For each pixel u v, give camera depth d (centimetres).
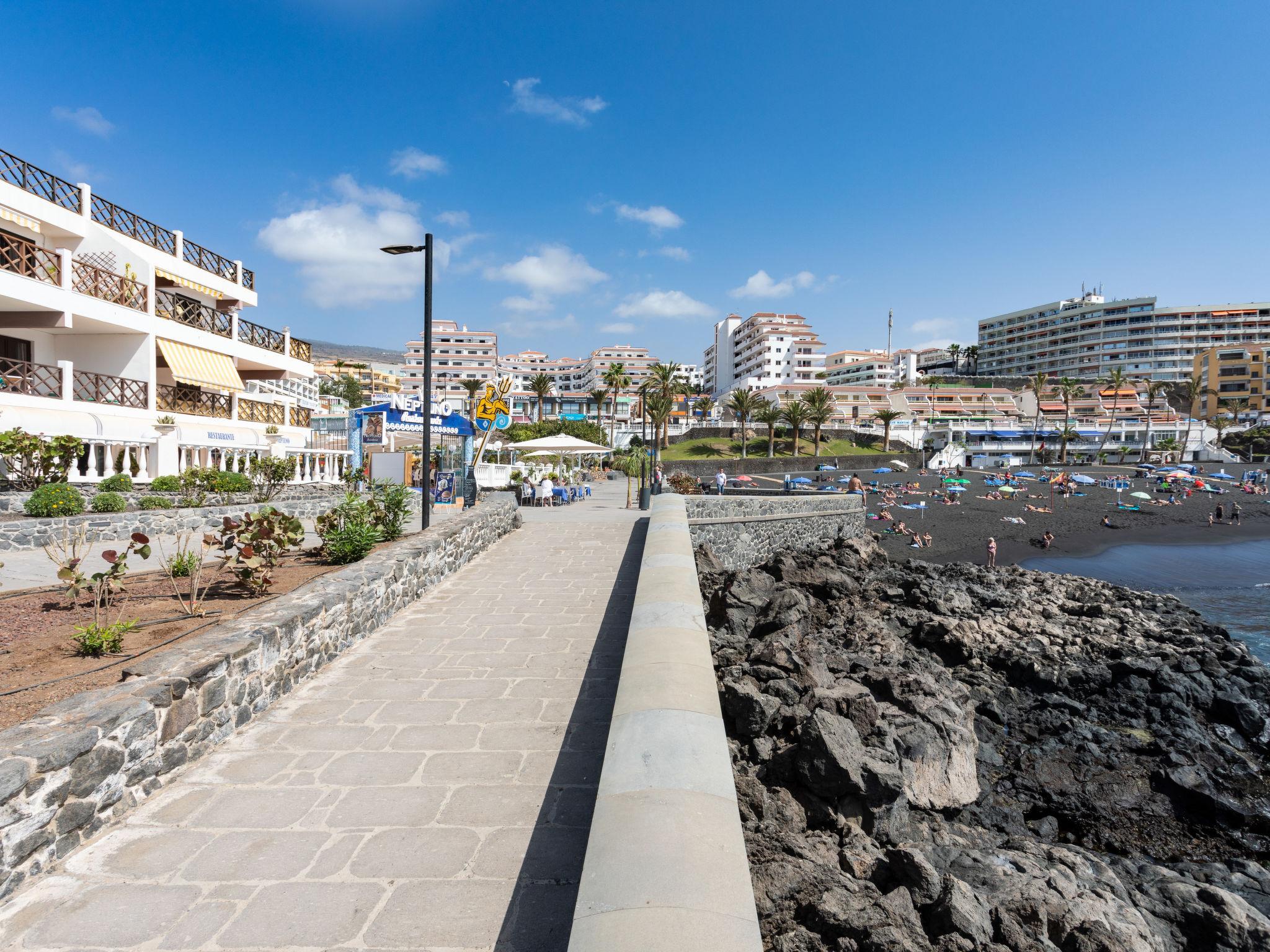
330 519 970
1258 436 9150
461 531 1154
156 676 449
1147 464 7988
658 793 290
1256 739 1230
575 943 205
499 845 378
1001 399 10650
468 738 514
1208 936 621
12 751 335
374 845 375
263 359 2414
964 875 583
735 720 734
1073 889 582
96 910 316
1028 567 3152
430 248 1247
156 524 1162
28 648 524
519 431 6494
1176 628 1841
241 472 1593
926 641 1638
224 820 395
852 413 10069
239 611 662
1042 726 1218
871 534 3350
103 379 1691
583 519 1781
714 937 204
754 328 13638
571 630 804
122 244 1839
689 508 2106
